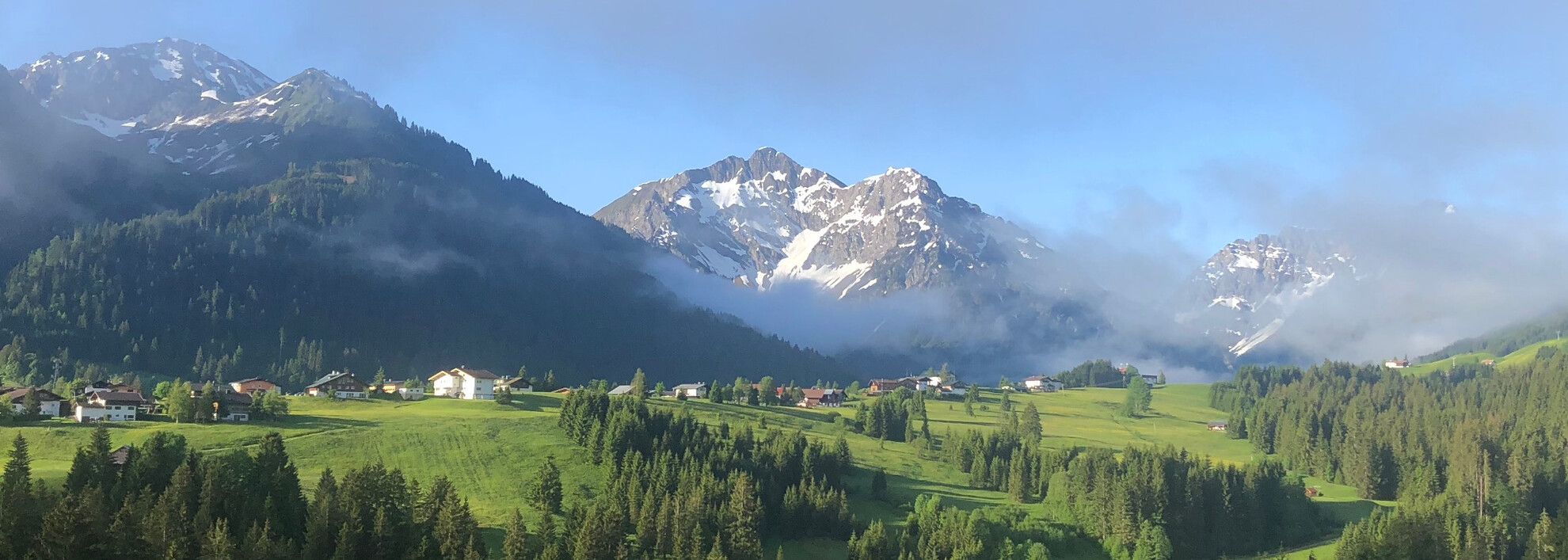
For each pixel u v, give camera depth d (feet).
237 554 462.19
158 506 471.62
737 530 591.37
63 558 437.99
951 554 621.31
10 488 472.03
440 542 511.81
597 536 534.78
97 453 529.45
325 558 490.49
